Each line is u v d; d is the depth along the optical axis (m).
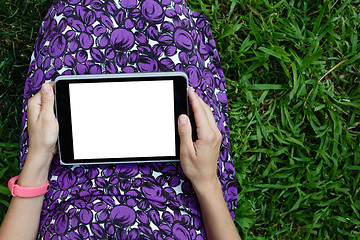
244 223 1.20
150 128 0.80
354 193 1.23
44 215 0.83
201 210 0.82
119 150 0.81
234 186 1.05
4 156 1.18
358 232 1.22
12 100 1.21
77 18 0.92
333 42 1.24
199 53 1.01
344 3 1.21
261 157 1.25
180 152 0.77
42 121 0.76
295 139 1.20
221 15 1.24
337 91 1.26
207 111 0.81
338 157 1.22
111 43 0.91
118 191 0.80
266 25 1.21
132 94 0.78
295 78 1.17
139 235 0.75
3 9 1.20
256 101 1.22
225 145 1.02
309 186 1.22
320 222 1.25
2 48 1.21
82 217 0.75
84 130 0.80
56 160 0.86
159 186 0.83
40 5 1.21
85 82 0.77
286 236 1.25
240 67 1.22
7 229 0.79
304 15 1.25
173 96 0.78
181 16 0.94
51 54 0.92
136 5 0.92
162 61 0.92
